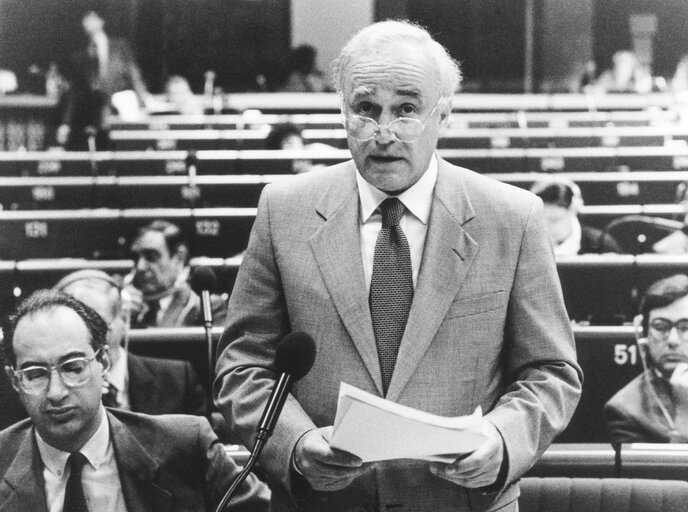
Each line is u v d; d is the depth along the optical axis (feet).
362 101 8.18
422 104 8.15
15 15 50.90
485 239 8.64
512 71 56.18
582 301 23.15
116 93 44.14
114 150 41.22
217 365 9.17
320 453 7.76
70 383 9.45
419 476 8.50
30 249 33.01
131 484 9.83
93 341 9.66
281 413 8.40
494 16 55.98
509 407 8.30
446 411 8.40
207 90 48.11
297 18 55.52
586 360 18.86
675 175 36.76
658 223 32.42
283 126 39.83
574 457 14.70
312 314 8.63
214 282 12.70
